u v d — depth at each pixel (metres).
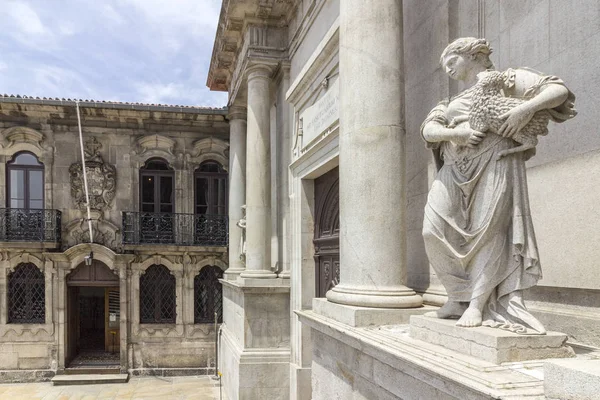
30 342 15.05
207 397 12.86
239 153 14.07
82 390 13.74
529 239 2.67
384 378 3.46
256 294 9.86
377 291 4.25
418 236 4.84
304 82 8.34
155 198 16.66
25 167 15.82
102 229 15.99
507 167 2.73
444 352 2.82
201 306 16.30
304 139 8.66
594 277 3.07
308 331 8.81
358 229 4.45
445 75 4.47
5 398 12.98
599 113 3.07
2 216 15.16
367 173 4.45
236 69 12.90
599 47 3.09
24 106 15.30
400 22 4.65
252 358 9.66
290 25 10.23
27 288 15.30
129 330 15.57
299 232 9.03
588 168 3.14
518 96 2.69
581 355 2.69
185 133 16.92
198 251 15.95
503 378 2.24
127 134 16.47
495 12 4.09
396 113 4.50
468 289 2.96
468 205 2.92
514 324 2.65
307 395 8.60
